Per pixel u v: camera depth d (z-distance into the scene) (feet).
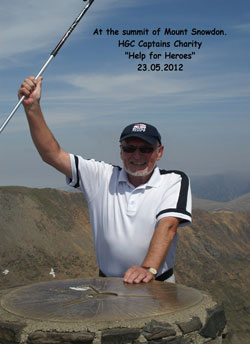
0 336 9.01
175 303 10.06
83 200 282.97
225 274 275.80
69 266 216.74
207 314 9.75
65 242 235.40
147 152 12.82
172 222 12.55
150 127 13.01
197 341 9.31
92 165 13.78
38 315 9.26
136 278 11.94
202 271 274.16
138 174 12.92
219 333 9.96
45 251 221.05
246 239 338.75
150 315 9.23
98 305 9.89
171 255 13.19
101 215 13.48
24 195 253.85
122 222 12.96
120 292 11.03
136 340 8.66
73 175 13.67
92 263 226.58
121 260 13.09
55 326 8.74
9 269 196.54
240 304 244.83
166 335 8.80
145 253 12.91
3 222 226.38
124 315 9.20
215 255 295.48
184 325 9.03
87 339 8.47
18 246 215.51
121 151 13.24
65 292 11.16
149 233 12.85
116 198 13.25
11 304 10.12
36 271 202.08
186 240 302.25
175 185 13.15
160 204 12.88
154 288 11.46
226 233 332.60
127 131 12.92
